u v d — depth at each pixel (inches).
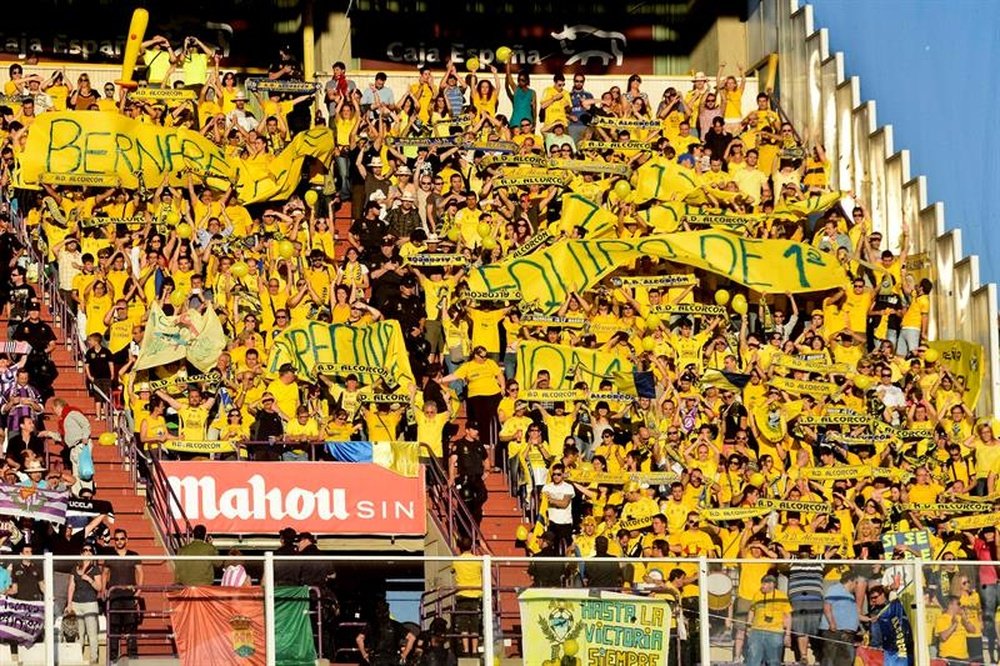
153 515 1695.4
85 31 2311.8
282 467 1728.6
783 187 2148.1
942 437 1956.2
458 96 2176.4
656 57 2450.8
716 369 1936.5
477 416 1889.8
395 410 1840.6
